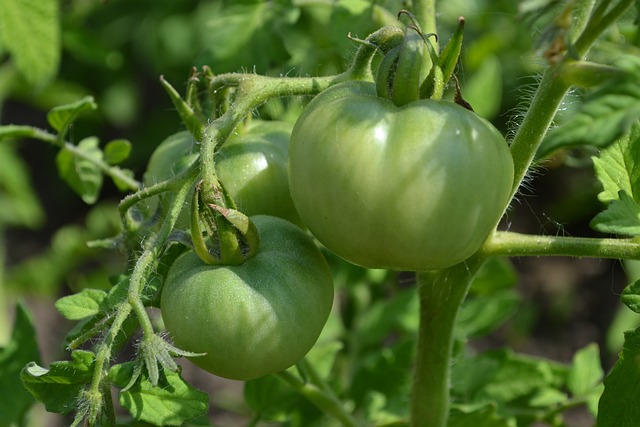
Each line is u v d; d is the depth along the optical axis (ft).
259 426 2.90
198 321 1.59
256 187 1.77
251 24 2.23
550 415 2.26
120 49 4.42
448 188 1.48
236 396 3.93
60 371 1.59
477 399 2.30
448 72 1.55
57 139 2.10
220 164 1.77
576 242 1.72
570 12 1.46
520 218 4.33
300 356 1.63
